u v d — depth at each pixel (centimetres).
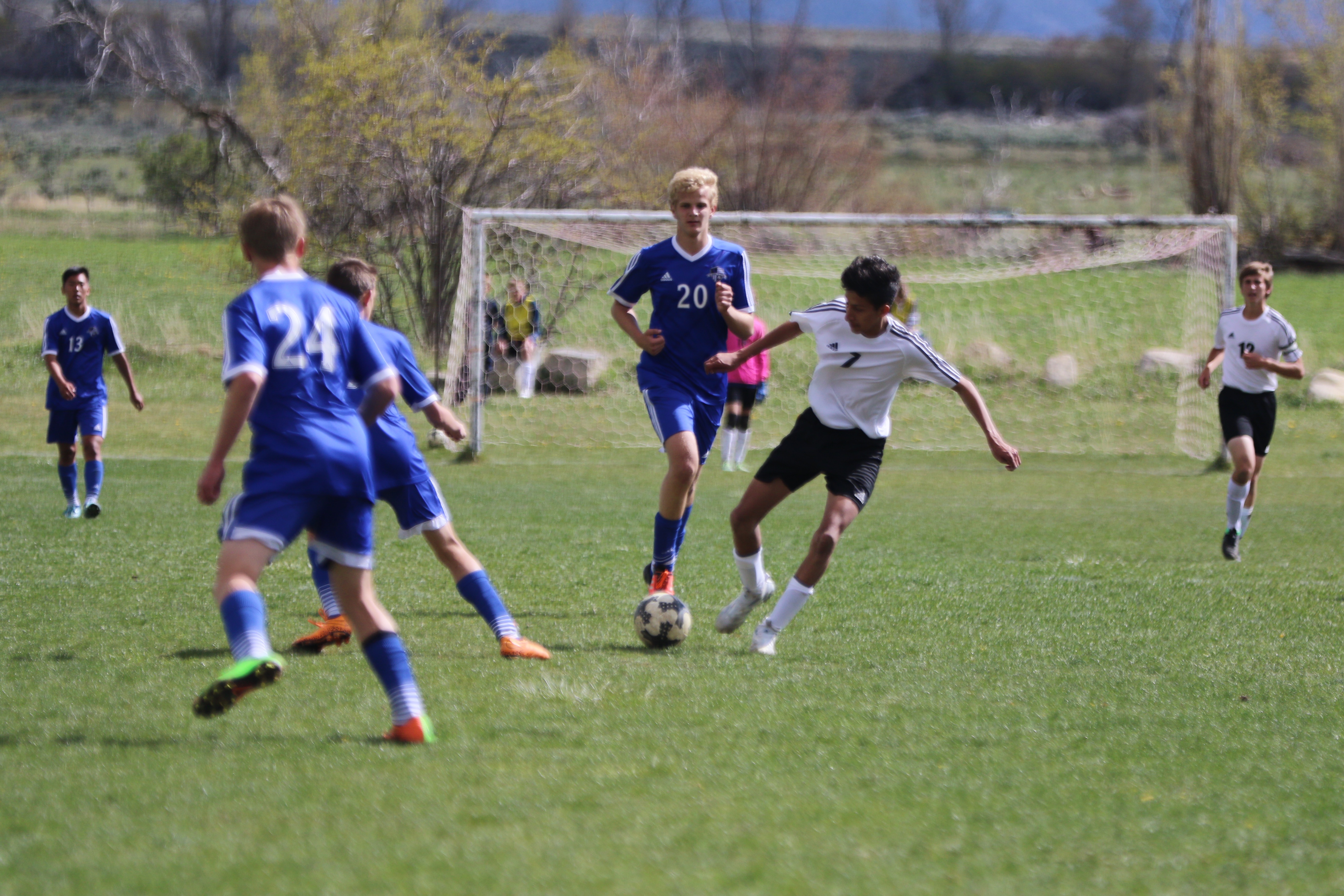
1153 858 1004
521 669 1672
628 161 8794
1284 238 12900
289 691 1518
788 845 1000
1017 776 1231
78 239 11156
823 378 1833
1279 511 3931
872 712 1479
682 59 11456
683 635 1867
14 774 1145
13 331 7444
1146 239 6050
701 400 2248
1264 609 2311
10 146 15625
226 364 1189
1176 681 1720
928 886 921
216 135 7900
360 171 6881
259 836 982
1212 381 5556
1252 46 12362
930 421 5888
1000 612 2236
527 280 6281
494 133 6850
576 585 2439
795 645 1925
